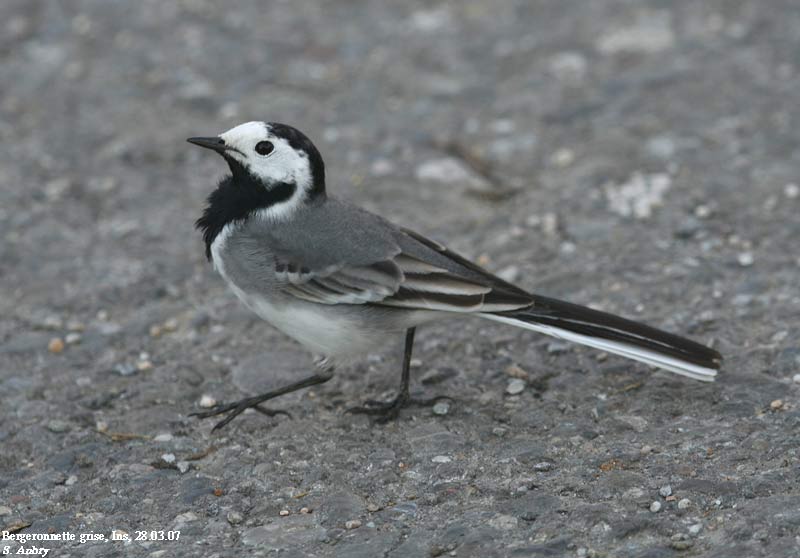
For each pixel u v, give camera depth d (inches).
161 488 367.2
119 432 402.3
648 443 369.4
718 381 403.2
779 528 314.8
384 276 380.8
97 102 687.1
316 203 395.2
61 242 550.6
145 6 808.9
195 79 711.1
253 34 768.9
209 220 402.0
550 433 383.2
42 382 436.8
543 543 319.9
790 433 365.4
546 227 539.5
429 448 379.9
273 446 388.2
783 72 671.8
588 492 343.3
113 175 614.5
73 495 366.3
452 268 390.0
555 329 377.1
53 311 492.7
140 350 462.3
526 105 661.3
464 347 449.1
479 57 722.8
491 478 358.0
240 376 440.5
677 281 480.1
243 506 353.7
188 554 328.5
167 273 524.1
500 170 601.9
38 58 736.3
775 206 534.3
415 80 702.5
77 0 812.0
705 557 307.3
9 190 596.7
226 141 386.6
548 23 760.3
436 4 802.8
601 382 414.3
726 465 350.3
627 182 570.6
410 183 594.6
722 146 596.1
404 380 407.5
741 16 746.8
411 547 324.2
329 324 385.7
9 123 665.6
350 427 399.9
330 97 689.0
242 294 395.2
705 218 531.5
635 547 315.3
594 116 642.8
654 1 775.7
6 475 378.3
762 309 450.9
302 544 330.6
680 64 687.7
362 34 764.0
